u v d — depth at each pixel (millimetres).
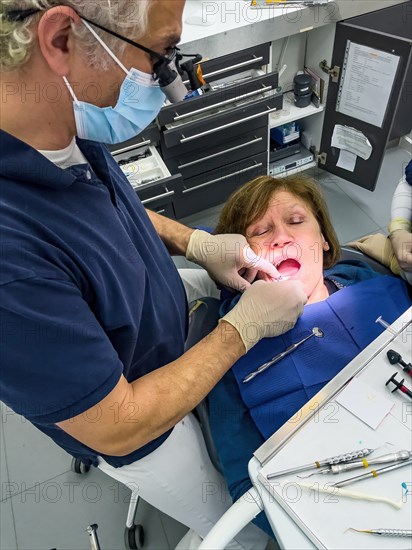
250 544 1173
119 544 1502
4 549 1513
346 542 649
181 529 1513
